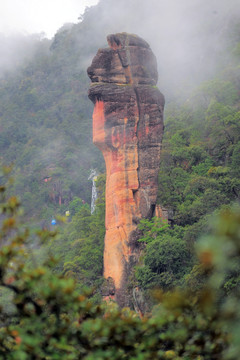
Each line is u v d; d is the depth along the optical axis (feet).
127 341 34.91
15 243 33.42
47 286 32.71
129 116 191.52
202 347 34.37
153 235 180.55
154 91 195.83
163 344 38.65
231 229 24.66
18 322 37.68
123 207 186.09
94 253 195.21
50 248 196.85
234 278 88.17
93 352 33.94
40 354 33.09
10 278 33.17
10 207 34.40
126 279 178.29
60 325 34.01
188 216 192.54
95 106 195.11
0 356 34.42
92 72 194.49
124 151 189.98
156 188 190.90
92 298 173.99
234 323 30.12
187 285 126.72
